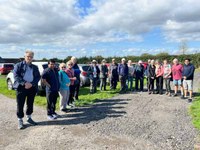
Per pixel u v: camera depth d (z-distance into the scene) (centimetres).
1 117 409
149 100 568
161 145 281
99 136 310
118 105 508
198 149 268
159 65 665
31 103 359
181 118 400
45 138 303
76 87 546
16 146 278
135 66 738
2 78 1231
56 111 450
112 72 755
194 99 577
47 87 389
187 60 564
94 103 531
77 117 405
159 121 382
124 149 269
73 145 280
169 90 641
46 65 639
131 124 364
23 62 353
